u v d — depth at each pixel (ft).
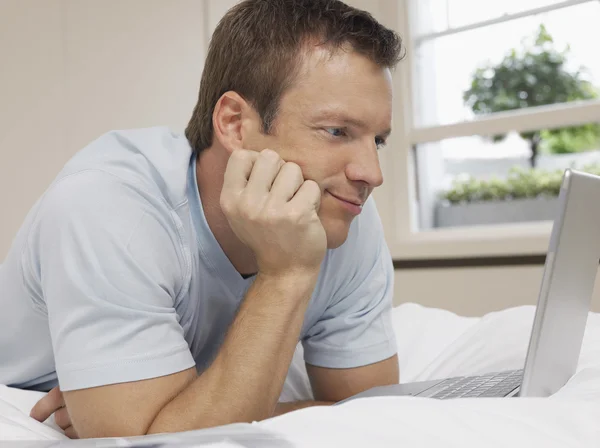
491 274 8.43
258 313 3.10
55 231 3.09
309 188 3.19
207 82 3.59
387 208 9.67
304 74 3.20
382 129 3.28
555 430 2.08
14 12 8.25
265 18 3.34
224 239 3.60
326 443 1.85
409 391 3.48
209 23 9.41
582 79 9.80
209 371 3.00
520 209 10.62
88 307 2.96
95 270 2.98
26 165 8.26
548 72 9.90
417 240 9.21
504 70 10.00
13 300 3.67
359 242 4.17
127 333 2.95
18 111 8.21
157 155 3.47
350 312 4.31
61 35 8.55
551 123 8.42
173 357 3.02
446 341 5.09
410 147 9.60
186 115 9.39
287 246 3.15
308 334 4.43
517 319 4.60
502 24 9.68
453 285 8.70
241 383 2.94
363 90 3.18
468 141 10.70
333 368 4.31
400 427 1.94
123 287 2.99
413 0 9.78
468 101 10.04
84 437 2.97
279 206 3.14
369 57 3.21
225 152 3.51
